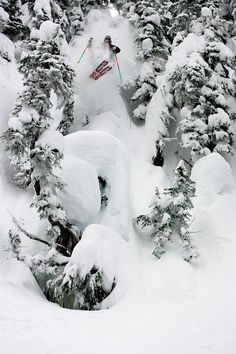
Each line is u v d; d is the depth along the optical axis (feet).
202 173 40.81
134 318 22.34
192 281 27.86
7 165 45.68
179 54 50.49
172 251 32.27
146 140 52.01
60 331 19.42
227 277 28.40
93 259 28.02
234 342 18.01
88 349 17.22
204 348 17.43
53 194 32.37
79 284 27.20
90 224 34.71
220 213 36.14
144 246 34.68
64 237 33.06
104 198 38.14
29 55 31.48
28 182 43.42
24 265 30.22
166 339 18.65
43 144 30.37
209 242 33.68
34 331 18.98
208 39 52.01
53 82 32.40
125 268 29.58
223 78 50.47
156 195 34.86
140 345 17.87
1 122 48.55
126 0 71.26
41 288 30.48
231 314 21.99
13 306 22.36
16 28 60.29
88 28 71.51
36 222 38.52
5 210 38.73
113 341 18.35
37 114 30.60
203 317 21.97
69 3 74.08
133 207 39.37
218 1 54.95
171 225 32.91
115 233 32.24
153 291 26.84
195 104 49.83
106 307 27.12
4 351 16.29
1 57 57.62
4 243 32.55
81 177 35.42
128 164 41.81
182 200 32.71
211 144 48.83
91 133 39.86
